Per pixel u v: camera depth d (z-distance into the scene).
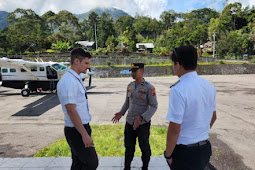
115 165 3.26
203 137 1.55
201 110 1.48
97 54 49.31
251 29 74.62
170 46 59.81
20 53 50.66
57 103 9.97
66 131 2.06
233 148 4.25
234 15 86.81
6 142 4.64
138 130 2.71
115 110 8.29
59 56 43.91
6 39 51.16
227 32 75.94
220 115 7.43
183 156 1.54
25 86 12.50
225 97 11.70
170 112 1.45
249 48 62.91
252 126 6.01
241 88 15.88
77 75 2.00
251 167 3.38
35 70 12.95
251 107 8.91
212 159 3.69
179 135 1.54
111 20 100.56
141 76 2.79
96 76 33.22
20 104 9.78
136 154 3.72
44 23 85.06
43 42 58.12
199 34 58.00
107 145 4.26
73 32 84.12
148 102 2.74
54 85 13.19
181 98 1.41
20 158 3.57
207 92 1.51
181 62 1.50
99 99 11.03
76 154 2.07
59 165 3.29
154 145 4.22
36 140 4.78
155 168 3.15
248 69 35.69
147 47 70.62
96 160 2.10
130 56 46.91
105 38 88.94
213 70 35.19
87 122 2.11
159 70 34.53
